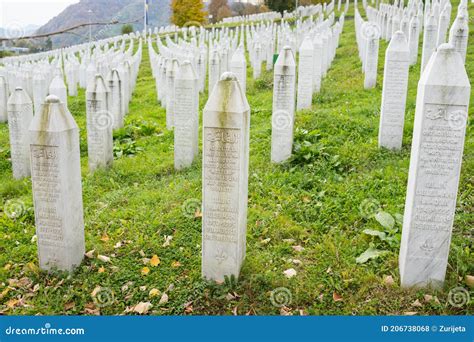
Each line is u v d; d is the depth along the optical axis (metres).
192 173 8.63
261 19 45.28
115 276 5.28
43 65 20.83
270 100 14.67
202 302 4.78
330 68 18.75
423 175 4.46
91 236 6.19
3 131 14.05
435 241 4.56
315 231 6.05
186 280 5.15
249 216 6.46
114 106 12.39
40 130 4.95
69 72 20.77
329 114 10.91
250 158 9.01
